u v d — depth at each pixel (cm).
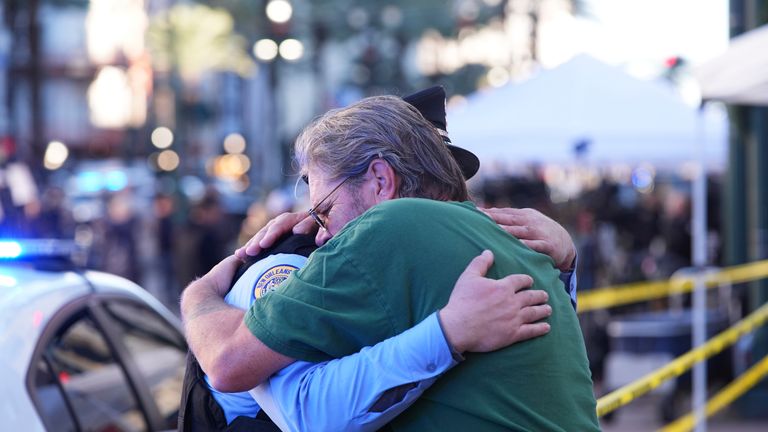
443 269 313
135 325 573
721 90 921
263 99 5891
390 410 300
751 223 1388
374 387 299
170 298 2683
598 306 1484
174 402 590
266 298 320
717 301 1582
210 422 342
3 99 4812
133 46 6919
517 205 2166
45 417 442
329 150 344
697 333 1144
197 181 4666
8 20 4478
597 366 1524
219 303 343
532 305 318
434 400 308
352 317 309
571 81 1745
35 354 451
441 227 321
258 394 321
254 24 5078
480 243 324
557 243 364
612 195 2255
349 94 5447
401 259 313
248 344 312
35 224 1983
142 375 563
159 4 6241
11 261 518
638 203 2333
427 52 5628
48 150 4216
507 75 5025
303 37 5053
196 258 2453
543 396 314
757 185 1370
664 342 1332
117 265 2531
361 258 314
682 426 1230
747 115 1373
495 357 310
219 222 2483
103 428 502
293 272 326
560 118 1694
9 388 429
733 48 913
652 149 1664
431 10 5312
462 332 302
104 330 532
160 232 2834
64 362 482
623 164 1833
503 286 312
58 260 541
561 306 338
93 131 7044
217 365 315
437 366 300
